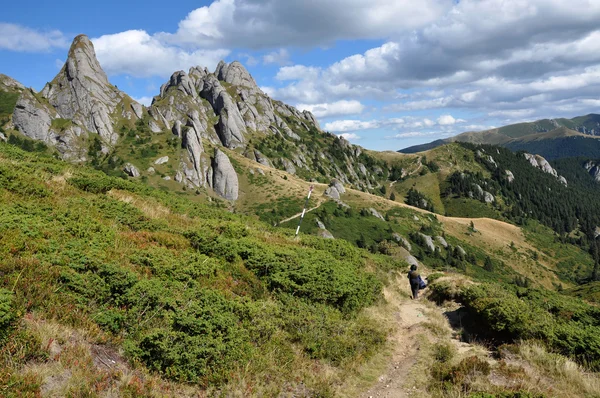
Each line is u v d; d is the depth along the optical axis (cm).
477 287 1442
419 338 1102
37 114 16762
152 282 845
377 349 991
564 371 866
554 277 16025
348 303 1217
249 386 689
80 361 588
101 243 980
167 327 734
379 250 5891
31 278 702
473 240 16988
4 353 534
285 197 16912
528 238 18800
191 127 18888
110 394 560
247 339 812
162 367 671
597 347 957
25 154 1969
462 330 1209
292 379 759
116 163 16675
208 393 654
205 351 700
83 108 18650
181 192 16262
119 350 670
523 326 1065
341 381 803
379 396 776
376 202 18262
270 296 1118
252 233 1762
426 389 800
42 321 638
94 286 754
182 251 1169
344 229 14338
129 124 19750
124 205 1459
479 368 843
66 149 16712
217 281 1055
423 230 16162
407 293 1906
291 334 923
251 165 19638
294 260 1315
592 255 19338
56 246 855
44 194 1269
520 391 705
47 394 511
